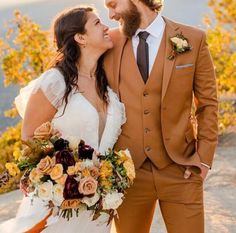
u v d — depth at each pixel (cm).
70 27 337
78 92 336
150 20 339
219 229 514
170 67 336
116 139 344
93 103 338
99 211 323
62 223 334
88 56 340
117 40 348
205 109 350
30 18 1146
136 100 340
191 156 350
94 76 344
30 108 334
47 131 320
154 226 516
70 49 339
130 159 327
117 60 343
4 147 1065
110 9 341
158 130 342
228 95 1230
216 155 813
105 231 347
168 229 354
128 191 348
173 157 341
